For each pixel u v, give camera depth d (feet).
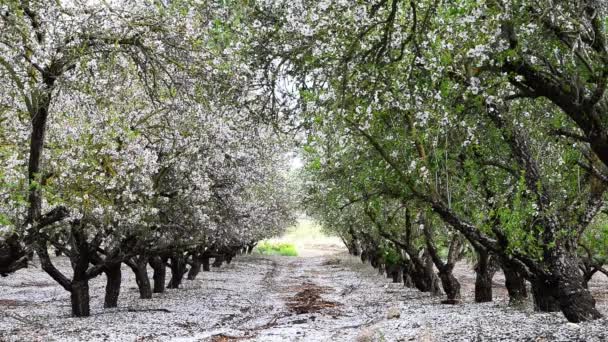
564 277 44.93
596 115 35.47
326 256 312.50
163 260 118.83
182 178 80.02
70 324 70.64
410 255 108.37
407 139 48.70
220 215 106.11
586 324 43.11
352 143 55.83
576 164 50.60
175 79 48.39
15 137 56.80
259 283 148.97
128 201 67.21
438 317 66.18
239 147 81.82
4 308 88.63
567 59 37.99
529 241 43.65
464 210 54.29
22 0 41.73
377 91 44.06
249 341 59.11
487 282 86.99
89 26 42.91
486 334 48.21
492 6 34.35
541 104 49.06
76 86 46.50
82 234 76.43
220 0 38.52
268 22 43.04
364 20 38.91
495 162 54.03
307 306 97.66
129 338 61.77
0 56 42.34
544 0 34.35
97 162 57.82
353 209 111.34
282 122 49.55
